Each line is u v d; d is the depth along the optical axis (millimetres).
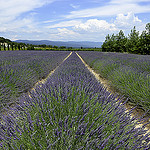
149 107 2447
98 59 9039
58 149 1081
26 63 5664
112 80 4219
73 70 4129
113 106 1743
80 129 1214
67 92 2016
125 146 1101
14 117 1451
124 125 1351
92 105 1595
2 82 3045
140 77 3438
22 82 3559
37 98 1760
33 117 1377
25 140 1147
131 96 2947
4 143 1126
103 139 1120
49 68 6738
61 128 1194
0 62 5203
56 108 1579
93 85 2451
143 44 16906
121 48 23828
